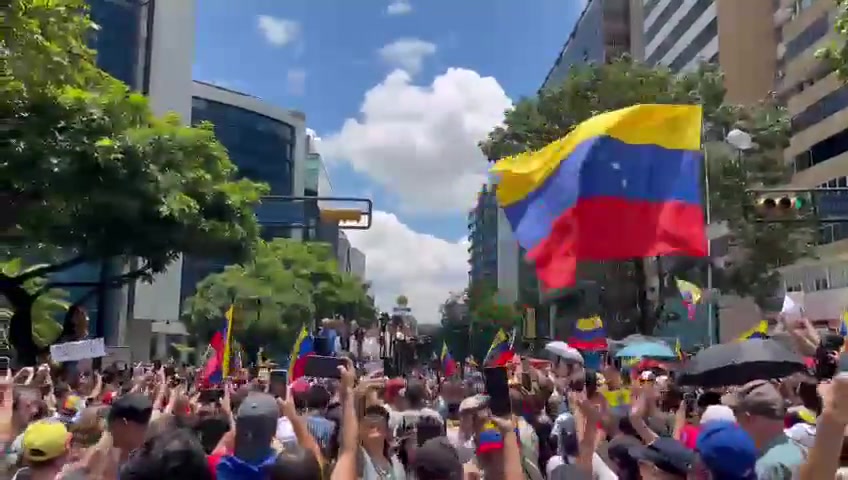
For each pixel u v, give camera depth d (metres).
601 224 6.32
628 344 18.88
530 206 6.90
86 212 17.31
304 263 64.69
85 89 17.86
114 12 50.22
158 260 20.17
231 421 6.08
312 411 6.99
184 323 58.25
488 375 3.94
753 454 3.46
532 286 80.88
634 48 72.62
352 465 3.96
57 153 16.30
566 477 4.81
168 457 3.15
